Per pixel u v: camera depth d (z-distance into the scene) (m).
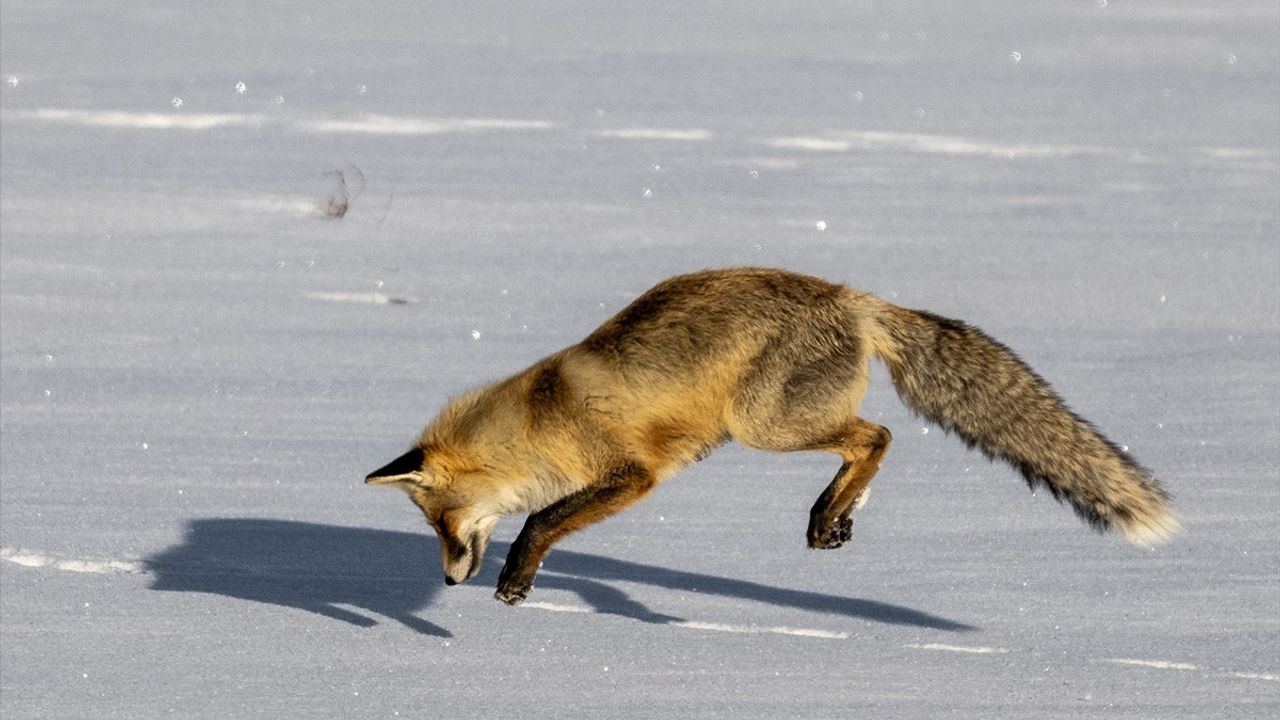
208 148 27.95
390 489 11.40
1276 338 16.31
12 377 14.35
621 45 45.91
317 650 8.16
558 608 9.00
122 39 43.78
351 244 20.83
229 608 8.83
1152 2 65.44
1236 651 8.07
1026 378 9.54
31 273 18.66
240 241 20.84
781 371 9.18
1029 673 7.79
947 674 7.79
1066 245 21.20
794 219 22.83
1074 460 9.37
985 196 25.02
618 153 28.53
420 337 16.20
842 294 9.52
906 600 9.04
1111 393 14.20
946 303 17.94
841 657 8.07
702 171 26.88
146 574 9.41
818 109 34.53
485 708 7.32
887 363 9.74
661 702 7.41
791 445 9.28
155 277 18.67
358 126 30.69
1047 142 30.72
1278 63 44.84
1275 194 25.31
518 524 11.44
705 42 47.47
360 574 9.63
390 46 43.97
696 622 8.70
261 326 16.55
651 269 19.58
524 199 24.11
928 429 13.34
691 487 11.53
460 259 20.05
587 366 9.20
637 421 9.15
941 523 10.58
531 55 42.78
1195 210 23.89
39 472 11.49
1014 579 9.38
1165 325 16.97
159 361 15.05
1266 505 10.78
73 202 23.00
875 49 46.88
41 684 7.54
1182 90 39.03
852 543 10.16
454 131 30.45
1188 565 9.55
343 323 16.75
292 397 13.87
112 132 29.30
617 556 9.98
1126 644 8.21
